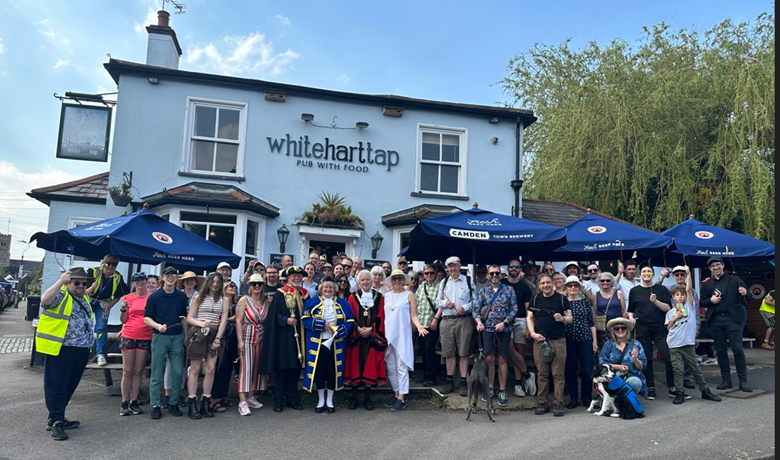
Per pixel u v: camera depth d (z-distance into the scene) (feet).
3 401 22.35
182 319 21.01
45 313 18.01
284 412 21.70
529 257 31.94
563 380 21.72
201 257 24.26
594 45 58.23
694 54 52.37
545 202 48.37
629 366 22.31
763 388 26.16
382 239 39.52
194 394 20.59
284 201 38.68
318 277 27.22
